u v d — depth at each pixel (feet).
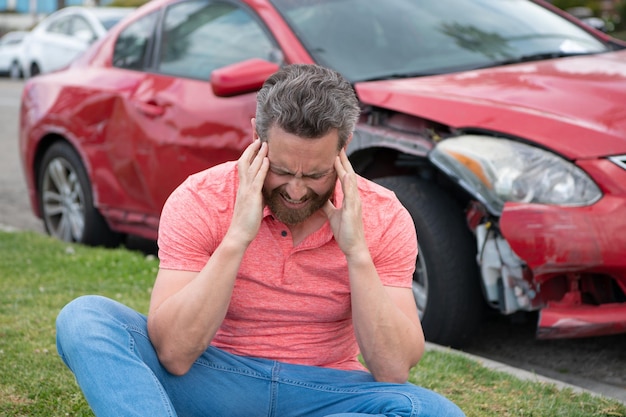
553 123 12.80
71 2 136.56
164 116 17.79
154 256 20.74
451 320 13.61
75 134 20.08
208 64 17.70
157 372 8.46
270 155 7.96
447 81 14.80
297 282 8.55
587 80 14.02
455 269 13.51
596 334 12.47
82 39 50.62
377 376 8.63
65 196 21.29
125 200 19.21
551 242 12.07
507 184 12.56
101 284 16.98
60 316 8.30
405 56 16.02
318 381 8.70
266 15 16.96
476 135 13.26
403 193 13.94
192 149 17.11
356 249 8.25
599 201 12.12
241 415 8.72
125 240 21.72
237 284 8.57
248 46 17.04
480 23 17.13
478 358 13.25
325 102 7.70
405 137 14.01
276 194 8.14
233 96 15.64
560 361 13.99
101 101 19.44
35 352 13.01
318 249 8.50
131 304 15.48
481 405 11.41
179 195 8.70
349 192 8.23
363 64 15.78
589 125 12.67
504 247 12.92
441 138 13.67
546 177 12.41
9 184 31.35
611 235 11.96
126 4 111.75
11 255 19.57
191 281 8.33
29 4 149.28
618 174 12.17
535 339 15.02
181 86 17.81
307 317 8.73
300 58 15.90
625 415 11.19
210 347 8.78
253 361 8.80
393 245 8.69
